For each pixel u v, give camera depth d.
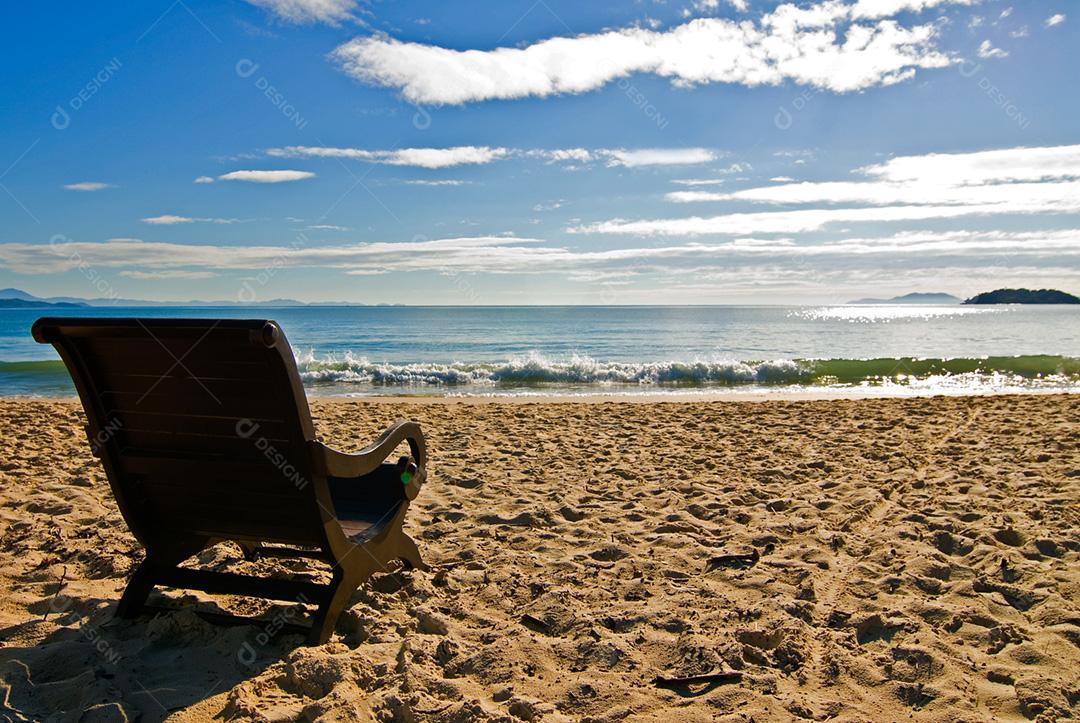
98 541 4.62
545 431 9.29
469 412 11.37
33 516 5.18
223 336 2.67
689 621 3.44
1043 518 4.98
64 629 3.25
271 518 3.14
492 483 6.36
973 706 2.68
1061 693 2.73
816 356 30.12
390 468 3.93
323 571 4.17
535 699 2.72
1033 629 3.32
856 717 2.62
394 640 3.19
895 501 5.60
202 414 2.98
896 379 19.23
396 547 3.77
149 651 3.09
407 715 2.57
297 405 2.81
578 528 5.00
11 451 7.54
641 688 2.82
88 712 2.51
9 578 3.99
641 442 8.41
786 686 2.86
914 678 2.92
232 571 4.10
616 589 3.89
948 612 3.47
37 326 2.92
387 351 33.56
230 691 2.73
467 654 3.08
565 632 3.35
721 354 31.08
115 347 2.95
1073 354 28.77
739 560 4.31
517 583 3.96
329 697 2.62
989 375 19.78
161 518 3.36
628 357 30.92
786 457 7.39
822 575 4.07
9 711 2.55
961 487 5.94
